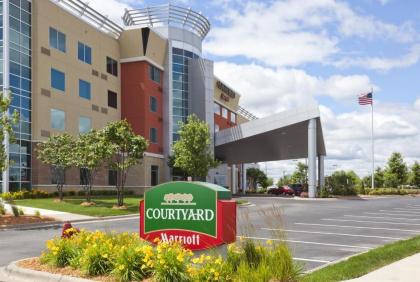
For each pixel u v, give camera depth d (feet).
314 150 172.14
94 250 29.45
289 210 103.86
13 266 32.94
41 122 127.95
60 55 138.00
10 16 119.55
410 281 29.01
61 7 139.44
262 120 183.01
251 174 329.31
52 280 29.14
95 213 87.51
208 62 190.80
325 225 69.15
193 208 28.91
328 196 175.52
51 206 95.71
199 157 144.46
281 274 25.64
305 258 39.52
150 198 30.22
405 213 96.99
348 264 34.09
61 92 137.59
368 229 63.57
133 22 190.29
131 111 169.17
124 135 100.01
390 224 71.31
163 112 182.39
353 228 64.85
